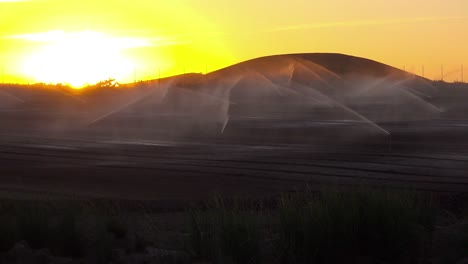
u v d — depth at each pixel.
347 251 12.57
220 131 54.06
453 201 21.56
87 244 13.88
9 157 37.12
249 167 31.92
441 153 36.69
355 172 29.55
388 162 32.94
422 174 28.59
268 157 35.88
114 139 48.38
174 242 15.11
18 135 52.38
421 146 40.72
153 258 13.01
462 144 41.66
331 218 12.77
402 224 12.89
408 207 13.66
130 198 23.69
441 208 20.39
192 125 60.88
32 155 38.12
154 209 21.14
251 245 12.65
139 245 14.23
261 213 17.28
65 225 14.23
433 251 13.30
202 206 21.19
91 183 27.58
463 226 15.60
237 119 67.94
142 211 20.77
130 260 12.78
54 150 40.84
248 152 38.62
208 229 13.60
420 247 13.07
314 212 13.12
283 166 32.03
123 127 60.34
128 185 27.08
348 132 50.97
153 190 25.75
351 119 66.12
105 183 27.62
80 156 37.53
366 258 12.62
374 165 31.83
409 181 26.56
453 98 102.81
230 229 12.91
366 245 12.68
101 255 12.98
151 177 29.22
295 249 12.55
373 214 12.82
